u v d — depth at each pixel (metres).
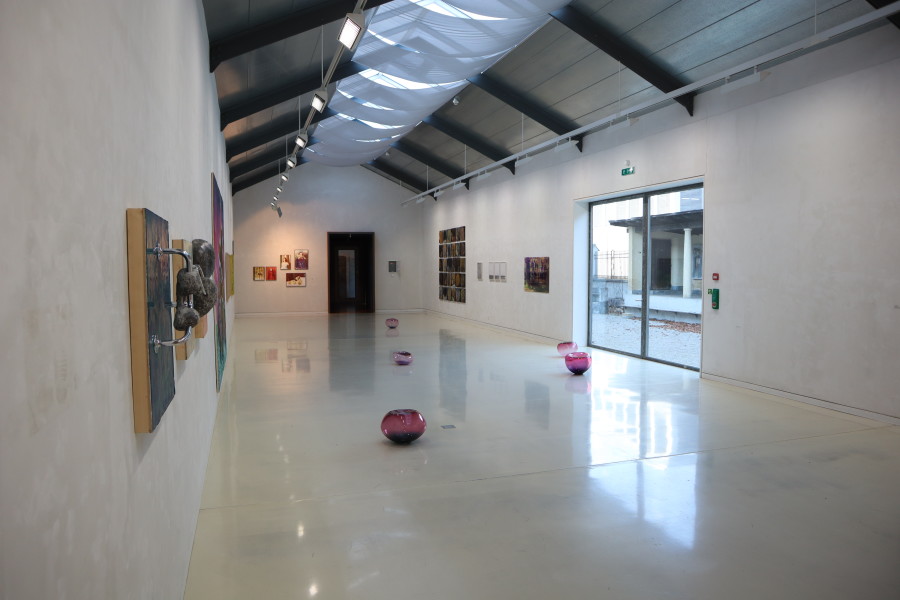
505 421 6.06
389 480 4.44
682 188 8.95
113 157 1.58
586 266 11.32
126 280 1.72
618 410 6.48
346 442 5.40
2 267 0.86
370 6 6.10
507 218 13.64
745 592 2.91
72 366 1.18
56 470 1.07
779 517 3.76
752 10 6.40
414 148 15.59
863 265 5.97
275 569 3.14
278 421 6.12
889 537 3.48
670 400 6.92
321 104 6.87
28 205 0.97
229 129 9.31
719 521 3.71
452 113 12.34
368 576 3.07
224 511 3.89
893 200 5.68
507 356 10.33
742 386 7.48
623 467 4.69
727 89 6.74
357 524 3.70
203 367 4.48
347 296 24.16
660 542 3.44
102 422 1.39
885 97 5.73
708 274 7.96
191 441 3.40
